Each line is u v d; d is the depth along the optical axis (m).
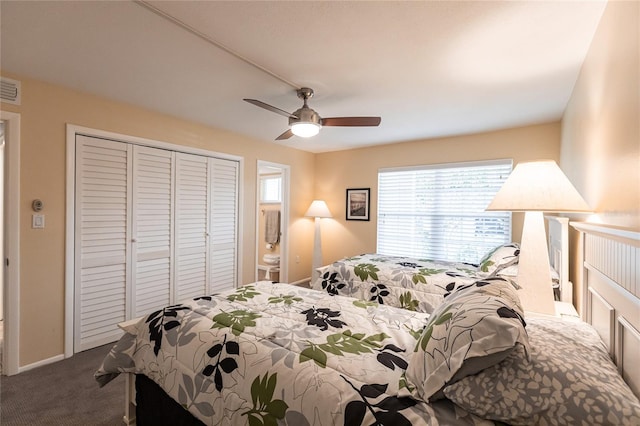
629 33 1.19
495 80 2.38
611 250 1.32
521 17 1.61
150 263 3.28
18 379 2.36
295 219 5.12
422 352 1.14
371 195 4.82
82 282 2.79
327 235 5.31
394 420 0.97
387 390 1.11
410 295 2.85
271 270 5.48
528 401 0.90
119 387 2.28
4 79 2.32
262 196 6.38
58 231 2.62
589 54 1.88
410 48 1.93
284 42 1.88
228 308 1.86
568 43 1.84
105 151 2.90
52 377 2.39
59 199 2.62
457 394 0.99
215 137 3.85
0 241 3.24
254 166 4.38
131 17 1.66
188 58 2.10
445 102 2.84
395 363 1.28
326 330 1.58
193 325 1.65
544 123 3.47
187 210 3.60
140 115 3.12
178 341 1.59
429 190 4.30
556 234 2.69
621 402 0.85
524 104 2.88
